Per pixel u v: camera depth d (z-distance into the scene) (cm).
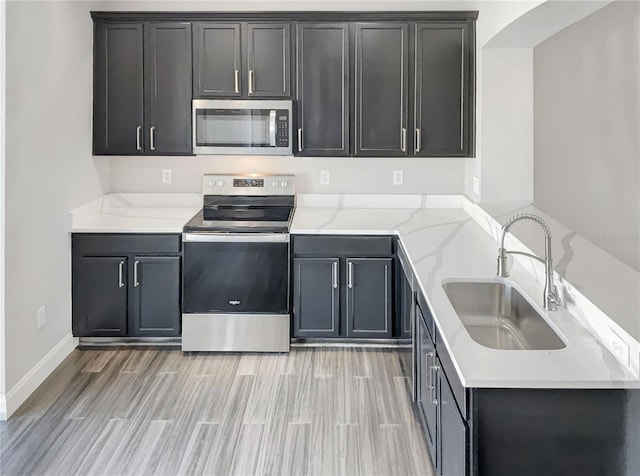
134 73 423
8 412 309
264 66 422
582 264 263
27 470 261
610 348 193
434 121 426
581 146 398
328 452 278
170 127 427
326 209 463
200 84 424
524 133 411
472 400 174
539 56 412
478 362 183
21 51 321
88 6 416
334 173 465
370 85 425
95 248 396
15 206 317
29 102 331
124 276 398
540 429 174
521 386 171
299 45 421
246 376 364
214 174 459
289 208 456
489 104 409
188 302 397
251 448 281
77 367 376
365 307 400
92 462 268
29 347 336
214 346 400
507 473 176
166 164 466
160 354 399
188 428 299
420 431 296
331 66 423
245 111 422
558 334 211
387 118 427
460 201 465
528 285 262
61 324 382
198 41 421
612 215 378
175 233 396
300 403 328
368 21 420
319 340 414
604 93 376
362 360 390
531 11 308
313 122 427
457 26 419
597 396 173
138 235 395
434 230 386
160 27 421
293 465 268
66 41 380
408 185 466
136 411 317
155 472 261
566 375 174
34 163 339
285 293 396
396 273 396
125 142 428
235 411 318
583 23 395
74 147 396
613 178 380
